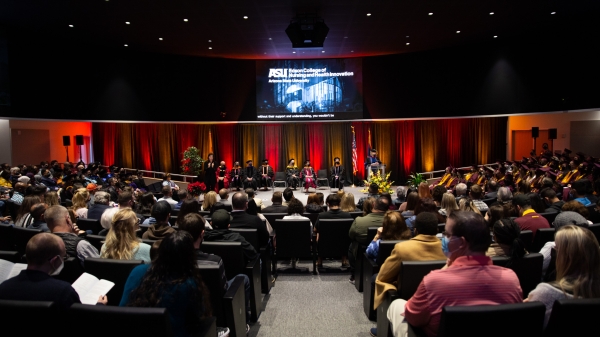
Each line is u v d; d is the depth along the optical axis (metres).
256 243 4.42
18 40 10.91
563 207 4.15
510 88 13.00
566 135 14.87
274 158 17.28
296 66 14.80
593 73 10.91
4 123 13.69
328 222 5.38
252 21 10.70
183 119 14.39
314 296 4.71
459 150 17.08
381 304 3.10
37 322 1.88
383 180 13.55
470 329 1.76
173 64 14.27
